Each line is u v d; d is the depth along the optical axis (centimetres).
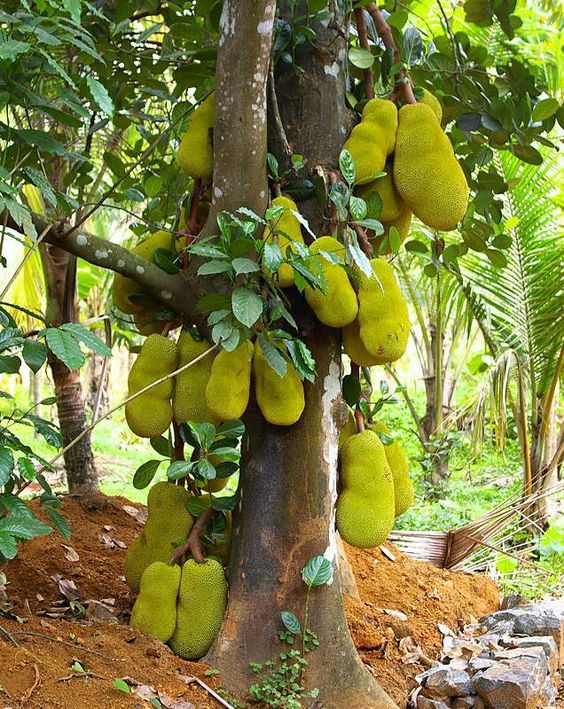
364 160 285
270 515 305
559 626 404
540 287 657
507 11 366
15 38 282
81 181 436
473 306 715
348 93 317
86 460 468
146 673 272
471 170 389
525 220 639
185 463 286
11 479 276
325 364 305
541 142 361
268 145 313
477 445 712
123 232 933
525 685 322
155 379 297
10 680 239
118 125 419
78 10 240
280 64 314
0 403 1205
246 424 313
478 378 1172
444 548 540
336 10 311
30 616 297
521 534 632
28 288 777
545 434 688
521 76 362
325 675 299
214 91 307
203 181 316
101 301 1112
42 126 446
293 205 287
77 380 469
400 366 1364
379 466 296
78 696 242
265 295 273
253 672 294
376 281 277
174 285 300
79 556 396
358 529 292
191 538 312
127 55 390
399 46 350
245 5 272
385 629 378
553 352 675
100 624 299
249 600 301
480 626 417
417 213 294
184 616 301
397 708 305
